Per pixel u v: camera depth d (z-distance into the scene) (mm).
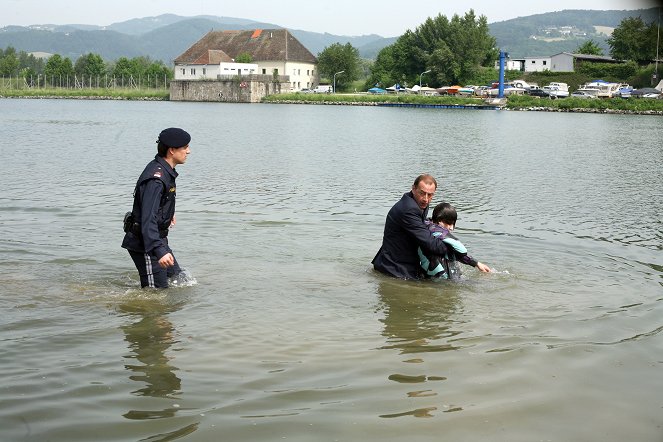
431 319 6758
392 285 8008
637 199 15461
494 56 134250
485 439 4305
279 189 15938
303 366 5457
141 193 7531
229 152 25375
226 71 120375
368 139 33344
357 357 5672
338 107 91562
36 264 8562
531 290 7879
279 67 131250
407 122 51656
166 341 5988
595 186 17609
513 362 5605
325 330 6367
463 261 8461
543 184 17844
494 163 23047
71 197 14102
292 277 8258
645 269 9000
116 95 128500
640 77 96500
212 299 7289
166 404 4719
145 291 7535
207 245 9844
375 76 139375
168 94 125312
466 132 40219
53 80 153625
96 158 22328
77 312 6770
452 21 131875
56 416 4508
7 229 10672
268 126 43469
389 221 8484
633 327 6566
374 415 4598
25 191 14805
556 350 5887
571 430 4453
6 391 4875
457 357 5699
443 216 8656
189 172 18906
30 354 5617
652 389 5117
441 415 4613
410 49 134000
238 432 4324
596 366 5547
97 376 5188
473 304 7305
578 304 7336
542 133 40344
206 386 5035
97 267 8508
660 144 32719
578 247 10305
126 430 4332
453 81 129625
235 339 6066
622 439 4348
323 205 13781
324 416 4566
